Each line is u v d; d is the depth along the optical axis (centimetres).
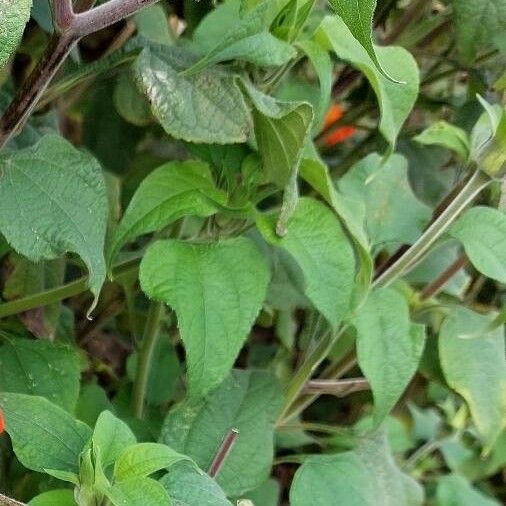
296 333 68
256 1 40
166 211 38
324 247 40
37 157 36
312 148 41
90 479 34
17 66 56
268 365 65
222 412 45
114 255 38
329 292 39
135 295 58
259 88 41
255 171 41
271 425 46
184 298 37
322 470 45
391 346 44
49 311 50
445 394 68
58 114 60
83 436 36
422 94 62
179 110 38
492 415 48
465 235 45
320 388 53
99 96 58
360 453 53
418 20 63
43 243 34
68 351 43
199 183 40
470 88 56
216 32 44
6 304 45
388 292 45
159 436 47
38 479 45
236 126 38
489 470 81
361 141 69
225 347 37
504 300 66
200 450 44
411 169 62
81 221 35
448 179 62
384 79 42
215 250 39
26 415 36
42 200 35
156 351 56
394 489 53
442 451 79
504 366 49
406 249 51
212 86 38
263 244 50
